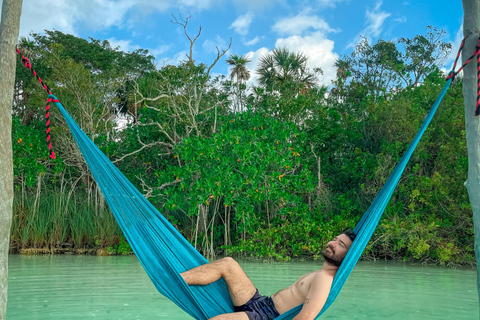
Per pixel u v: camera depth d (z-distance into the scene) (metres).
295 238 11.67
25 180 13.75
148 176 13.95
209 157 10.86
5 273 2.81
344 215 12.20
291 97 14.18
